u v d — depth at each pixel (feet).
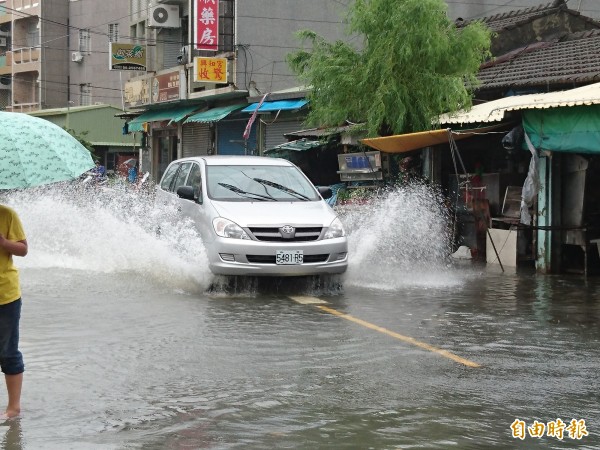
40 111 156.76
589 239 42.70
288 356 23.47
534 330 27.61
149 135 122.52
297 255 34.53
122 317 29.14
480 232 50.49
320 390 19.92
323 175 67.92
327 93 54.19
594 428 17.15
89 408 18.43
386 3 52.06
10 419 17.63
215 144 100.94
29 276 38.88
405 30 50.55
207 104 102.37
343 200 55.67
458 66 52.44
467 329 27.68
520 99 43.37
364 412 18.13
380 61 51.47
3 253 17.49
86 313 29.78
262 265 34.24
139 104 116.47
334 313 30.53
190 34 103.71
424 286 38.40
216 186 38.19
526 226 45.24
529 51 66.54
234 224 34.65
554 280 40.98
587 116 38.17
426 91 50.80
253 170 39.96
